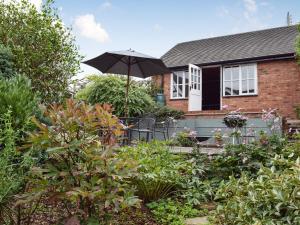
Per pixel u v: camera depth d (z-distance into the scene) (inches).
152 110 418.6
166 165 171.8
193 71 532.1
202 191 169.2
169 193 163.6
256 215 103.0
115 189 92.1
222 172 189.6
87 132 95.0
